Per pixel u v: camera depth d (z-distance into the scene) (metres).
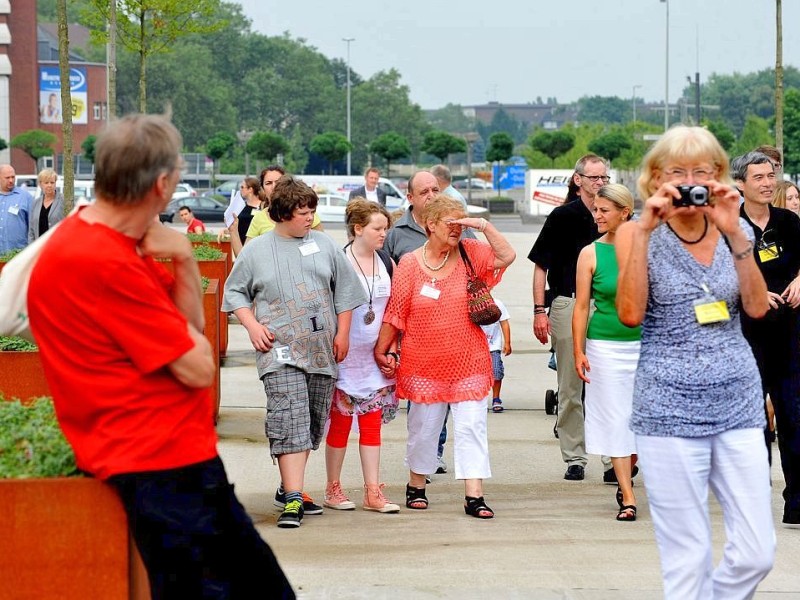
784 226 9.02
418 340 9.55
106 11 29.08
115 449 4.72
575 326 9.68
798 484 9.12
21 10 104.06
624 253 6.00
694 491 5.92
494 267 9.70
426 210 9.48
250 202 18.27
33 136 96.31
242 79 184.75
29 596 4.80
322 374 9.33
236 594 4.92
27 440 5.14
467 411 9.57
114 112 23.42
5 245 19.06
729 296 5.92
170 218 66.94
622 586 7.74
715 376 5.87
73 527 4.78
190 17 30.41
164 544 4.71
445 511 9.82
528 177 71.75
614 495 10.45
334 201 66.31
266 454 11.60
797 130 92.88
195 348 4.77
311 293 9.26
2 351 9.09
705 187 5.76
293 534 8.98
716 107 95.56
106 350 4.69
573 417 11.00
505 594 7.54
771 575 8.00
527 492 10.53
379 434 9.84
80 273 4.63
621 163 88.50
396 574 7.94
